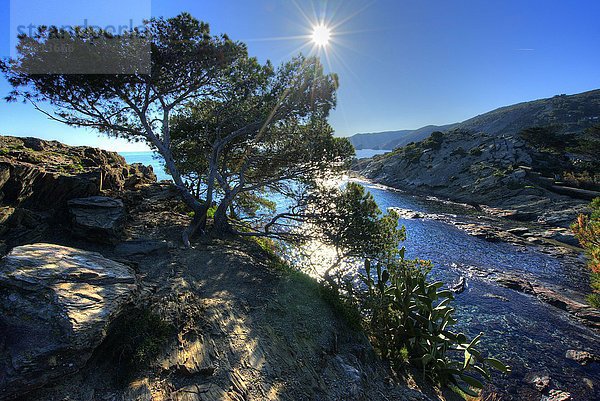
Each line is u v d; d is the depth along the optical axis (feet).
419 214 179.83
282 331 33.14
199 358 25.46
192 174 87.45
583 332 63.87
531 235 139.95
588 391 47.52
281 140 64.80
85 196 45.96
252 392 24.13
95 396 19.90
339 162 59.26
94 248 38.65
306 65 59.62
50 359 18.57
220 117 66.18
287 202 113.60
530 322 67.26
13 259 23.18
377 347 43.09
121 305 24.29
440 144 349.41
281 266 51.29
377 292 50.75
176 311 29.58
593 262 63.52
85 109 53.01
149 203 64.49
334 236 51.78
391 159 392.88
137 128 62.34
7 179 34.35
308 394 26.50
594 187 191.11
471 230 143.95
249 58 60.75
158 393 21.45
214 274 41.19
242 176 64.08
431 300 44.37
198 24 55.52
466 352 42.80
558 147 279.08
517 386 48.34
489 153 282.56
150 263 39.01
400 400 32.22
